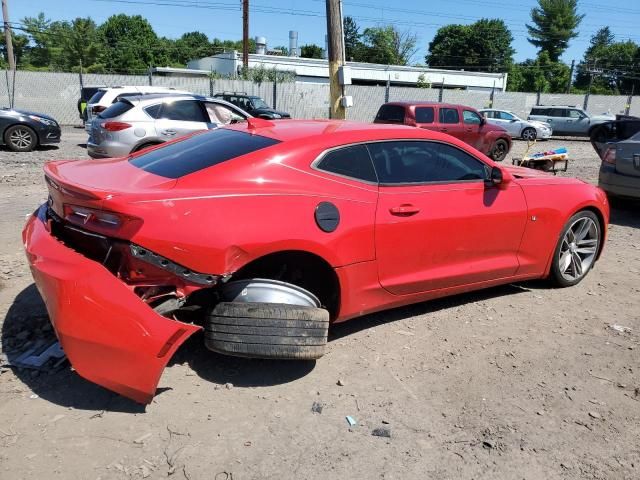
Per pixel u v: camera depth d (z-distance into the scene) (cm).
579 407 321
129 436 280
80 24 6034
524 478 263
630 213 870
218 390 323
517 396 329
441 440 287
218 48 7100
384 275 378
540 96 3512
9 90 2469
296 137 360
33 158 1280
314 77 4609
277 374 343
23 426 284
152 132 966
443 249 404
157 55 7356
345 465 266
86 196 296
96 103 1465
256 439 282
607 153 815
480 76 5162
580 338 407
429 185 399
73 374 333
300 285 361
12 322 392
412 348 384
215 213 305
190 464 262
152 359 281
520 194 447
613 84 8088
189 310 329
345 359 365
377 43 7381
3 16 3531
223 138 384
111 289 282
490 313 447
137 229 287
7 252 549
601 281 532
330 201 346
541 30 8512
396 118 1565
